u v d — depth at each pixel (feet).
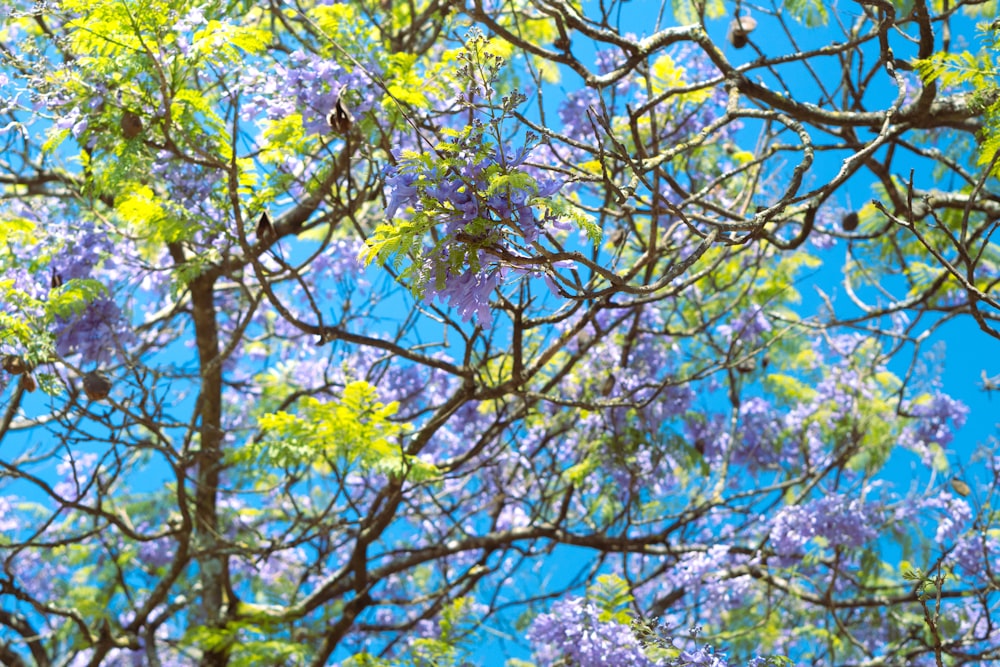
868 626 27.66
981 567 22.52
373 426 18.84
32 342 16.85
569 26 15.56
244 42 15.76
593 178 11.43
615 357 24.44
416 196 8.89
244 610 24.73
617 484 24.50
